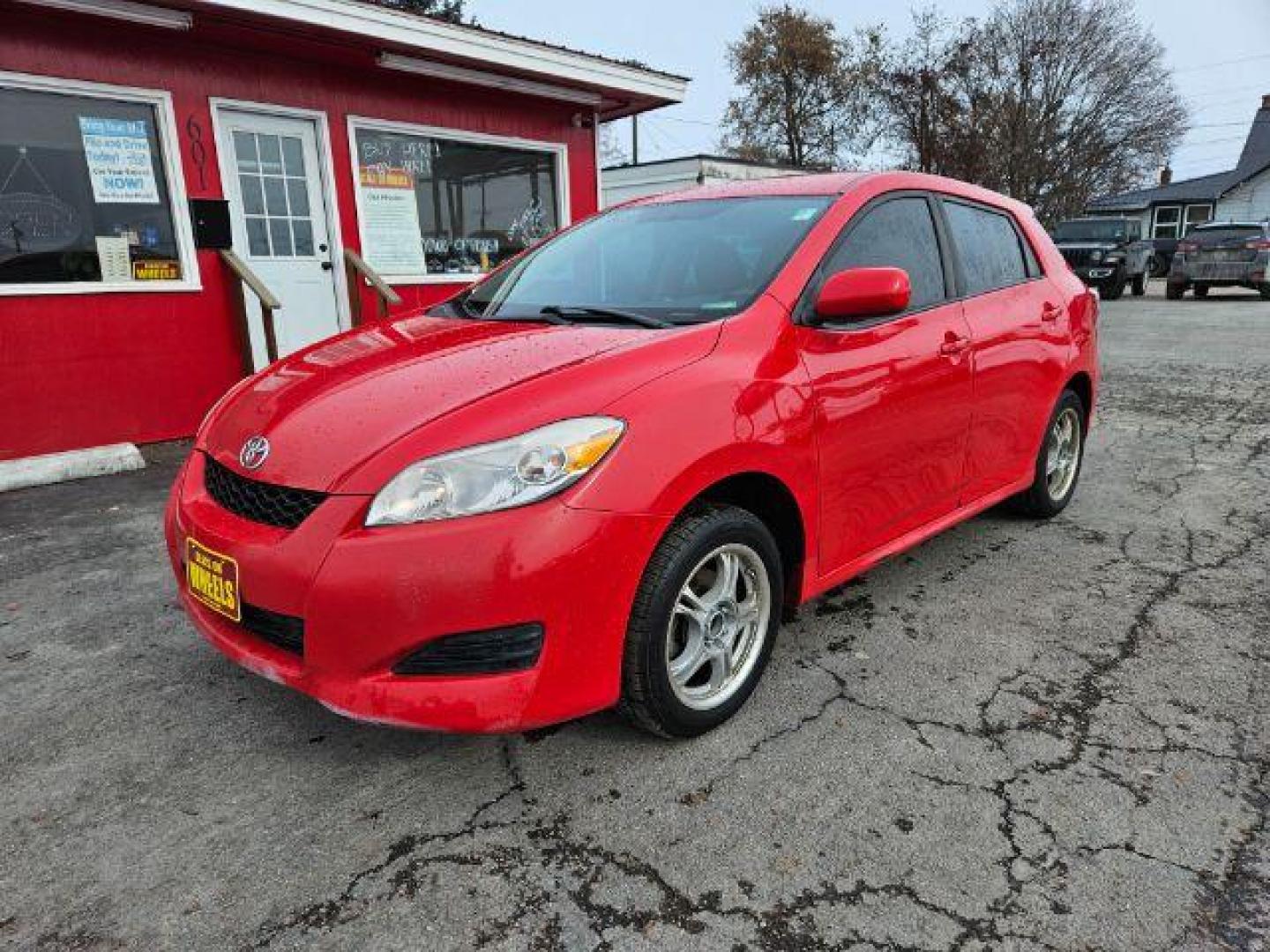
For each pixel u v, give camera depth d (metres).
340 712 2.03
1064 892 1.87
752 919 1.80
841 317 2.70
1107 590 3.48
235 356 6.53
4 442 5.52
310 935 1.77
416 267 7.78
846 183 3.15
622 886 1.90
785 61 36.69
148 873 1.96
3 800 2.22
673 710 2.32
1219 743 2.42
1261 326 13.34
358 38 6.19
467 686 2.00
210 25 5.76
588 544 2.03
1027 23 30.27
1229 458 5.63
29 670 2.91
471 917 1.82
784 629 3.14
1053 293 4.05
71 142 5.65
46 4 5.13
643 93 8.47
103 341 5.85
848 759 2.35
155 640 3.12
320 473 2.09
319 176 7.01
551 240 3.63
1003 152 29.92
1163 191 43.97
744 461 2.34
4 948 1.75
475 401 2.16
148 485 5.22
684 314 2.70
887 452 2.90
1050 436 4.12
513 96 8.20
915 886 1.89
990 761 2.34
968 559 3.83
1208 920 1.79
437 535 1.95
